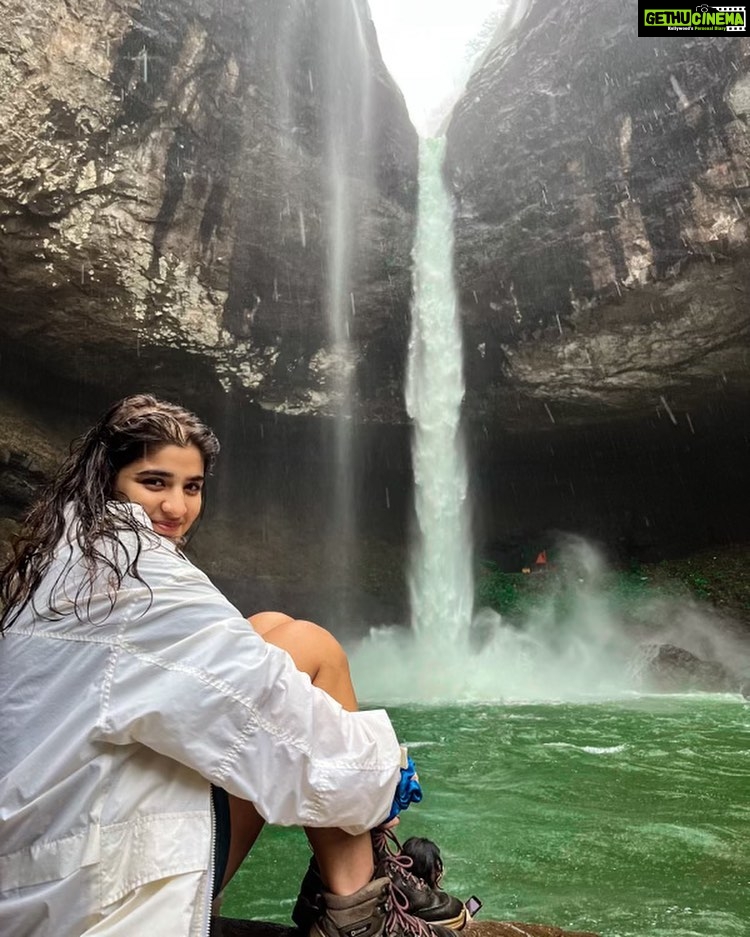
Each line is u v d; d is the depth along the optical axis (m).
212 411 18.27
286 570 19.80
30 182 12.75
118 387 16.89
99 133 13.20
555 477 21.38
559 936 2.41
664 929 2.67
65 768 1.21
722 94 13.94
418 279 17.50
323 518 20.91
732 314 15.16
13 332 14.84
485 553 21.55
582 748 6.86
